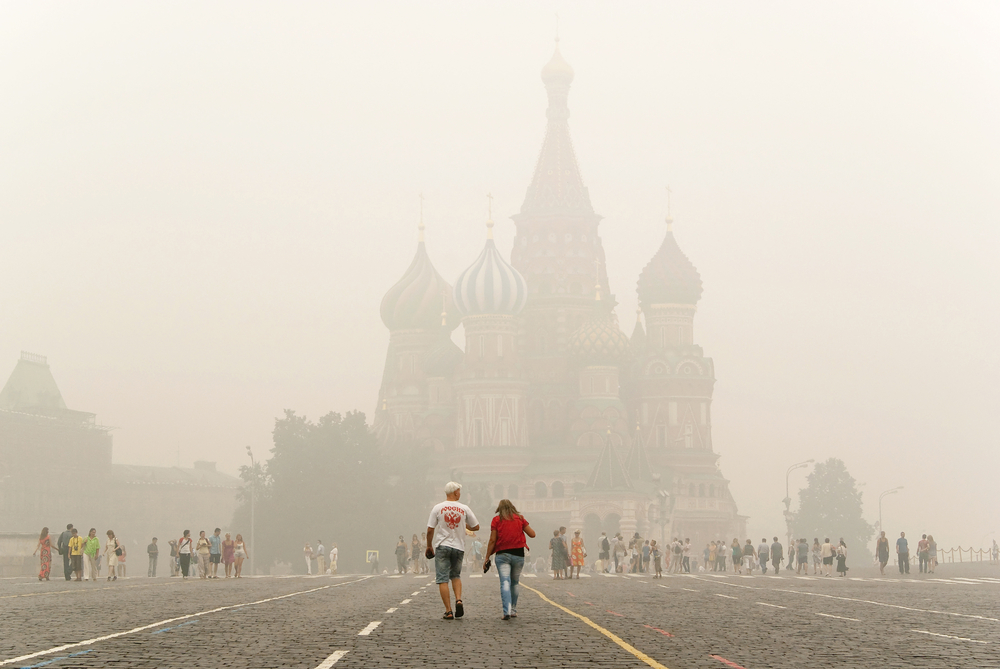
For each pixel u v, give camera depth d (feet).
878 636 62.13
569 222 609.42
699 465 574.56
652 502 528.22
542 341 595.88
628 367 599.57
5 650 53.01
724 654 52.42
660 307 590.96
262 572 452.35
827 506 642.63
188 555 181.47
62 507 533.96
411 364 619.67
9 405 572.92
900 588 131.44
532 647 55.21
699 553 562.25
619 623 70.95
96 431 561.43
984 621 73.72
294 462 423.64
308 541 409.49
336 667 46.47
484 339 558.56
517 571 74.84
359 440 441.68
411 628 66.03
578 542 197.26
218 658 49.67
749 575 221.46
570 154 625.00
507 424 551.59
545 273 602.44
